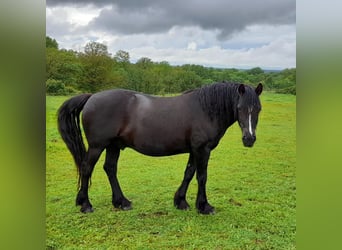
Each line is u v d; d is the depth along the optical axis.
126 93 3.68
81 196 3.72
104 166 3.89
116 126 3.58
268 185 4.38
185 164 4.94
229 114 3.49
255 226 3.44
